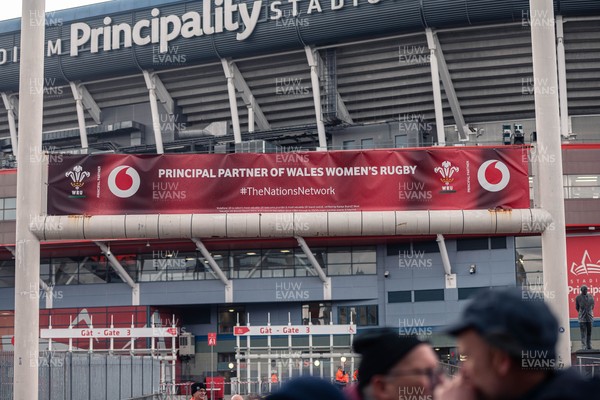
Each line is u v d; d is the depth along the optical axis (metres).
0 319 59.34
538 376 2.48
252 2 59.41
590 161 53.94
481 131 60.88
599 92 58.78
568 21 55.56
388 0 55.94
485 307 2.50
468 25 55.81
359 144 60.94
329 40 58.62
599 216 53.19
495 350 2.46
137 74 64.06
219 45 60.50
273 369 49.53
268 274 56.31
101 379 30.75
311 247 56.19
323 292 55.59
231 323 58.19
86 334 47.69
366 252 55.81
